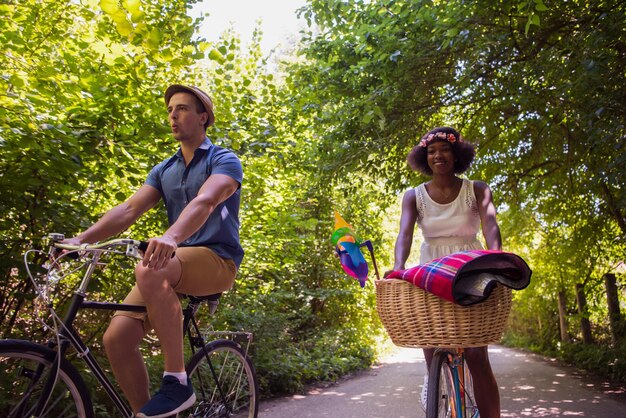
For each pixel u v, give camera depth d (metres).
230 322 8.21
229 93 7.28
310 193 10.70
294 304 13.64
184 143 3.25
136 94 5.41
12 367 2.65
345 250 3.23
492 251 3.00
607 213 10.39
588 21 6.68
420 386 8.76
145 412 2.67
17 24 5.03
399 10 8.09
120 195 5.61
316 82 9.32
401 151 9.95
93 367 2.77
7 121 4.59
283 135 8.83
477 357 3.42
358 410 6.60
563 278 13.71
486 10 7.38
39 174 4.74
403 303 3.04
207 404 3.58
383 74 8.28
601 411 6.27
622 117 6.18
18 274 4.69
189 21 5.87
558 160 10.26
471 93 8.85
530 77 7.60
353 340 13.63
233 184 3.03
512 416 6.08
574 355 11.67
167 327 2.75
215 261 3.03
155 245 2.51
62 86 4.94
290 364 8.52
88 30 5.77
